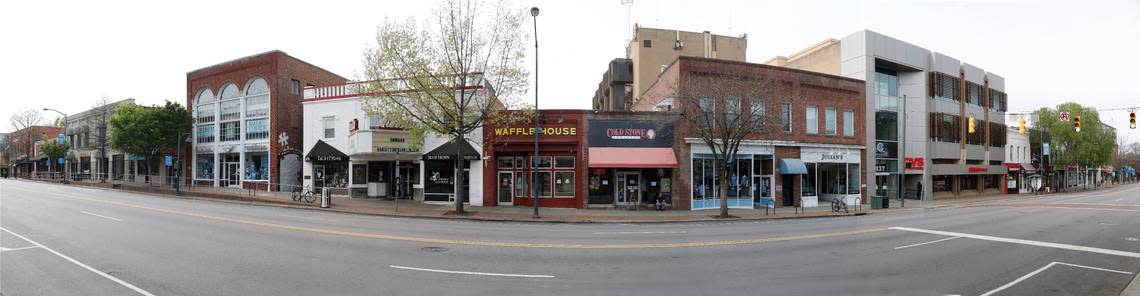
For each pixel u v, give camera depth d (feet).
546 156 93.40
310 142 107.04
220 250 39.29
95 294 26.16
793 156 102.06
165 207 78.54
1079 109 197.47
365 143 91.97
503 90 82.58
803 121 103.35
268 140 121.80
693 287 29.14
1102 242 49.55
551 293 27.27
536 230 59.21
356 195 103.14
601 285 29.32
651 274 32.58
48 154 181.68
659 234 55.36
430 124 79.97
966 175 156.25
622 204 92.43
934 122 138.62
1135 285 30.73
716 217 78.74
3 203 81.76
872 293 28.30
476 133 93.76
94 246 40.55
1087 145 194.39
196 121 139.54
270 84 121.70
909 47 132.77
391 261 35.70
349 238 47.09
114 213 67.21
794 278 31.81
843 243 47.78
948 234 55.52
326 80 141.38
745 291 28.27
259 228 53.52
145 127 128.26
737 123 91.35
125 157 169.48
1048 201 125.80
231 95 132.26
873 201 101.50
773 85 95.45
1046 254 42.16
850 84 111.04
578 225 68.18
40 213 66.13
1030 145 198.29
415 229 56.95
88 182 156.76
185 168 141.59
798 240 49.83
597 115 91.56
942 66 143.33
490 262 36.01
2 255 36.55
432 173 96.53
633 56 180.55
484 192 93.45
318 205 88.17
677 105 96.94
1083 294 29.17
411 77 79.05
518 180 94.68
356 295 26.16
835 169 109.60
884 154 127.24
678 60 92.58
